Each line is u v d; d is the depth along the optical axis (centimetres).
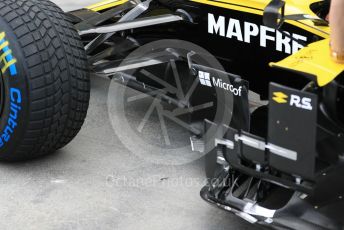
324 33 317
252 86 378
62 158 394
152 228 324
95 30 401
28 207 339
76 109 364
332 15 253
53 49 348
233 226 328
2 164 384
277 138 274
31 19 350
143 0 420
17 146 360
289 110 262
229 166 319
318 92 270
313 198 282
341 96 273
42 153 377
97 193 357
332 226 277
